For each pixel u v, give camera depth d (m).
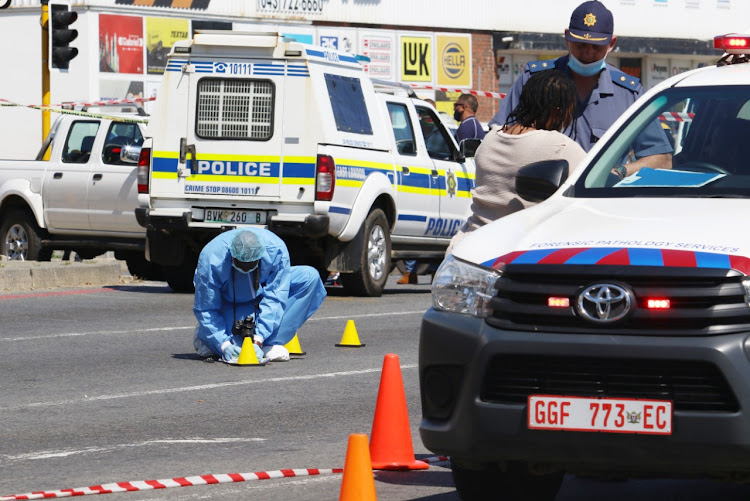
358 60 49.84
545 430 15.61
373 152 49.06
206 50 47.53
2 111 95.12
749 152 19.00
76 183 53.81
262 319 32.78
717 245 15.66
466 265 16.62
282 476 20.98
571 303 15.57
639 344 15.16
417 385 29.77
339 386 29.59
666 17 125.56
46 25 66.75
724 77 20.28
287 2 101.12
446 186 53.47
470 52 111.38
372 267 49.09
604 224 16.83
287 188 46.59
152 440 23.83
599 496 19.72
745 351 14.91
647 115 19.91
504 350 15.74
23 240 55.66
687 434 15.02
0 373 31.36
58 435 24.28
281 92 46.75
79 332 38.47
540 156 21.05
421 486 20.12
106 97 92.94
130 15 93.50
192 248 49.06
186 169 47.59
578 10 24.53
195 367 32.22
